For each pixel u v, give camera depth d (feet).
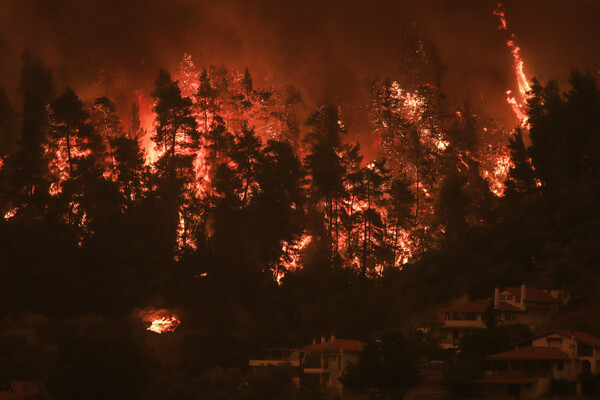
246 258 497.05
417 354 360.89
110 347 339.16
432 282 458.91
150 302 452.76
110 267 460.96
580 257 427.74
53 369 339.77
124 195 510.58
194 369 386.73
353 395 335.06
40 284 440.86
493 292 415.64
